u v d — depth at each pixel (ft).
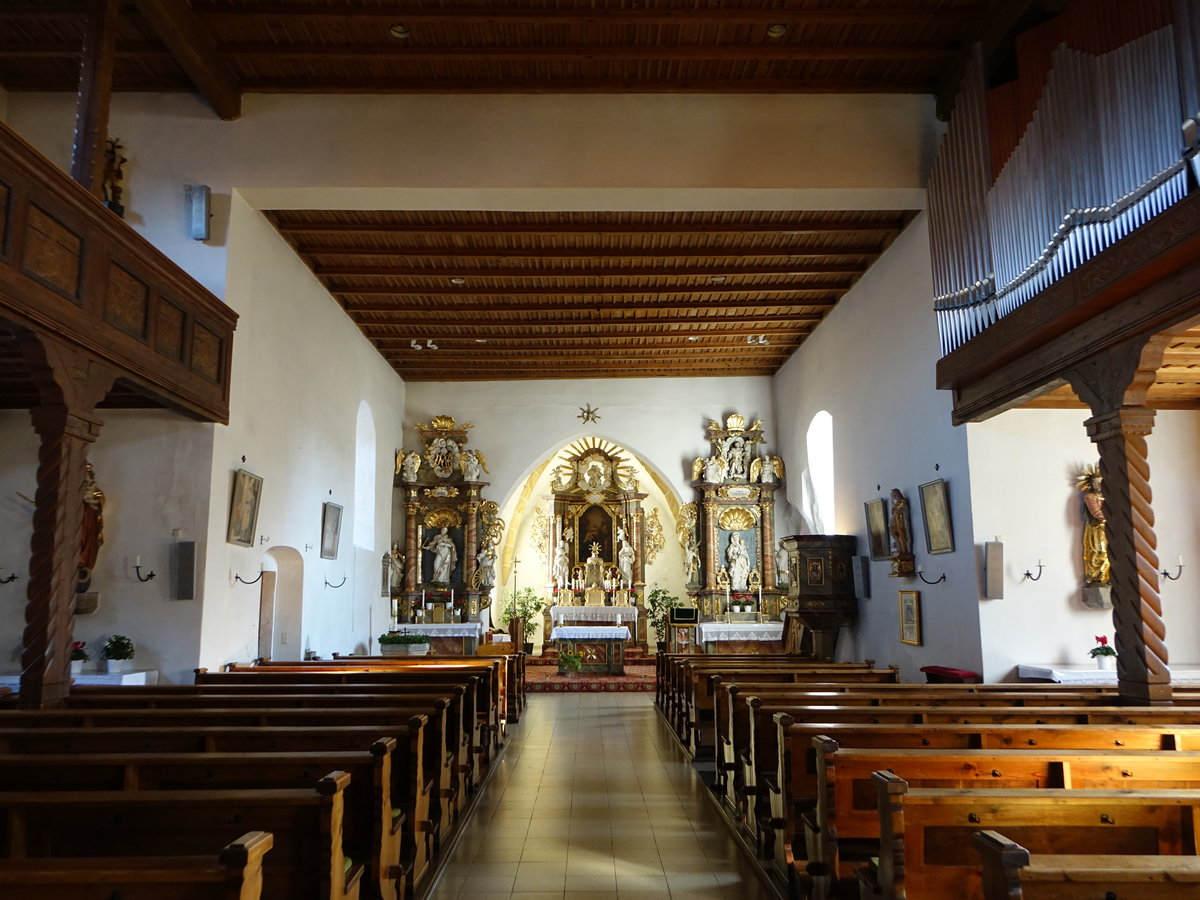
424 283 50.67
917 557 40.70
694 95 37.01
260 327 39.24
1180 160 21.06
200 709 21.93
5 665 32.55
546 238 45.65
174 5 29.78
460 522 67.36
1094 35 24.91
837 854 16.66
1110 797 12.19
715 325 58.34
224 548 35.27
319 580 47.57
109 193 32.45
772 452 69.15
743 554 67.67
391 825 17.76
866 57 34.06
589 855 22.72
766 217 43.65
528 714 47.62
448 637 63.16
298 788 15.78
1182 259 21.08
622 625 71.87
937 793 12.32
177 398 30.32
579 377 69.46
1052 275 26.61
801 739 20.15
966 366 31.73
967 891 12.52
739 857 22.52
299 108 36.50
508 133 36.52
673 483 69.05
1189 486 35.65
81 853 13.23
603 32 32.91
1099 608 34.40
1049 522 35.09
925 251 39.63
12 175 20.93
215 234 35.40
